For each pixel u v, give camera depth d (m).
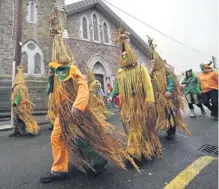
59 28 2.99
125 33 3.57
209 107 6.99
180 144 4.35
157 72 4.68
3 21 15.11
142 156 3.48
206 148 4.05
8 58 14.84
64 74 2.68
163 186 2.61
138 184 2.67
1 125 8.10
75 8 17.97
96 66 19.06
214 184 2.62
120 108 3.42
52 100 2.80
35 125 6.07
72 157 2.74
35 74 15.24
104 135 2.71
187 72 7.76
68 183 2.72
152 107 3.43
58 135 2.74
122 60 3.50
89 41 18.75
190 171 3.01
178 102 4.79
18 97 5.82
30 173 3.12
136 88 3.29
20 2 8.70
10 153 4.22
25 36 16.09
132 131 3.27
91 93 2.88
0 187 2.70
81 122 2.61
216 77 6.86
